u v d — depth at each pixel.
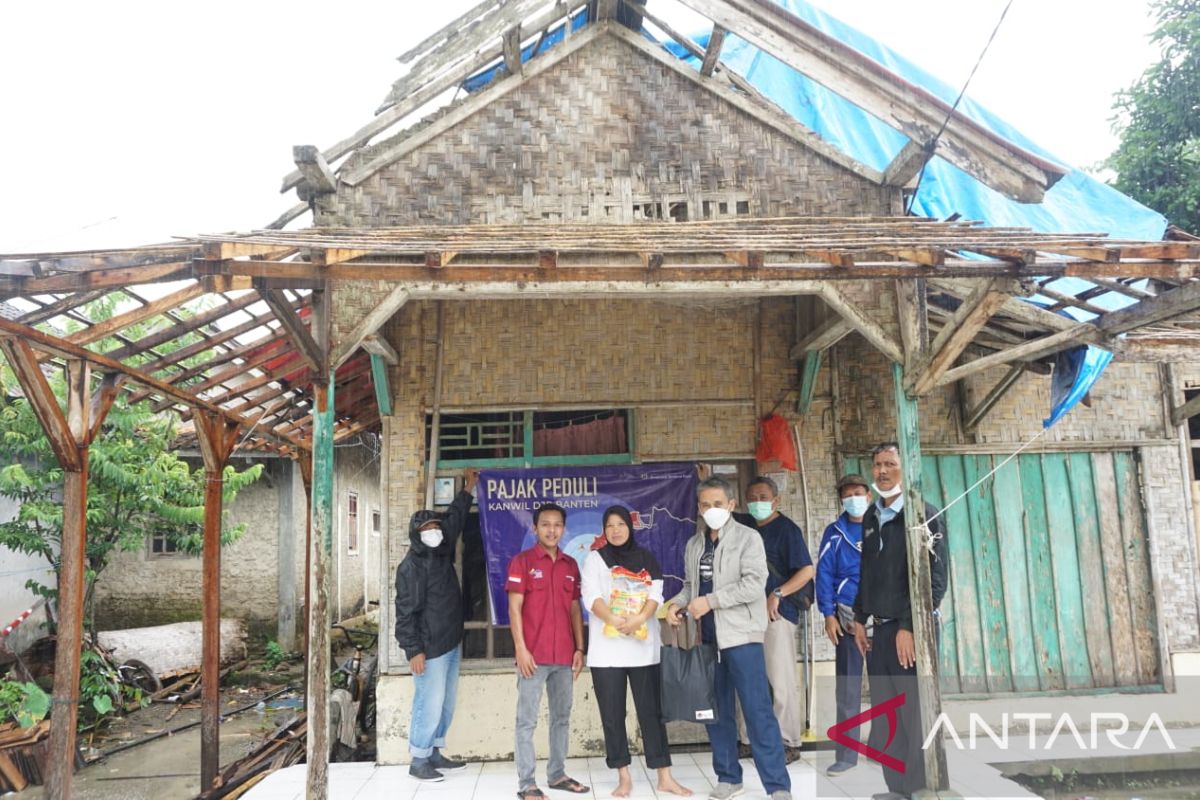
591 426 6.25
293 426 8.01
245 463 11.90
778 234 3.96
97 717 8.09
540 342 6.14
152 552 11.80
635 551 4.95
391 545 5.87
